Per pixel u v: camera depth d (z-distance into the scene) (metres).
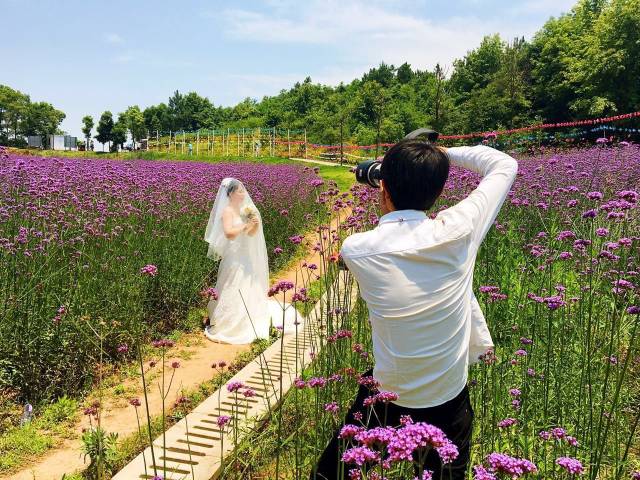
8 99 90.81
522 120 37.94
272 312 6.50
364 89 57.28
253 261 6.13
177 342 5.89
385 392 1.82
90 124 79.81
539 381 3.34
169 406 4.29
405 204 1.93
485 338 2.16
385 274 1.83
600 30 34.69
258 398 4.02
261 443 3.18
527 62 42.59
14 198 6.78
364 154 41.16
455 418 1.93
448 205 6.61
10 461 3.47
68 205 6.82
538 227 6.42
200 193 9.48
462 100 57.56
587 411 3.12
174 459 3.20
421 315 1.82
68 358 4.50
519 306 4.32
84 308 4.83
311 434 3.17
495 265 5.33
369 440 1.45
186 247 7.26
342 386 3.16
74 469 3.43
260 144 51.28
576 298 3.69
